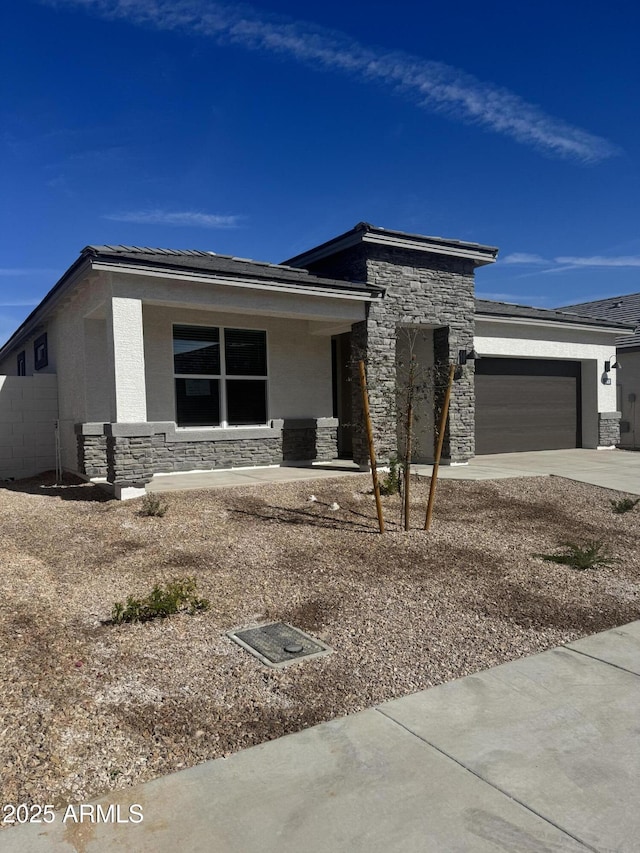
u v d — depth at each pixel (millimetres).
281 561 6379
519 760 3133
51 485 10891
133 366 9203
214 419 12078
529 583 5945
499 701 3744
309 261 13031
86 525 7766
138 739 3256
